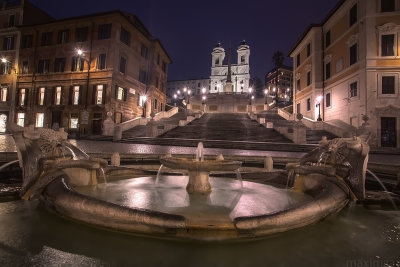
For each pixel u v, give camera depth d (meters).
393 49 23.41
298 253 3.16
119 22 33.19
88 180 6.19
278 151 17.91
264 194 5.73
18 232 3.48
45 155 5.50
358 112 24.98
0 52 38.22
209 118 35.41
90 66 33.25
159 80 45.53
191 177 5.81
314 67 33.53
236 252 3.10
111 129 27.30
